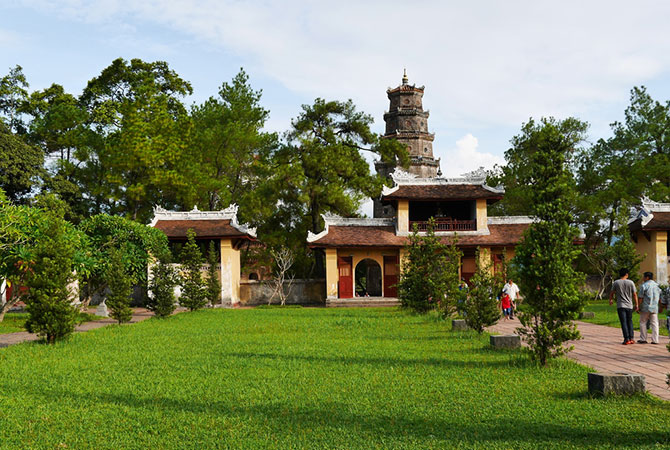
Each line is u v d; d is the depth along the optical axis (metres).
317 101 44.75
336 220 38.00
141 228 27.97
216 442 6.31
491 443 6.17
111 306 21.72
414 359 11.70
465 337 15.76
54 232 16.56
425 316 23.02
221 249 35.88
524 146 43.94
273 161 43.97
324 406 7.82
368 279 49.56
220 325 20.56
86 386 9.35
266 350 13.34
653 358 12.05
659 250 36.66
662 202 39.78
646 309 14.59
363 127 44.44
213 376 10.02
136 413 7.56
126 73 45.28
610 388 8.21
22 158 33.00
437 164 53.59
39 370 10.95
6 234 21.09
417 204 39.94
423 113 53.47
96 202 43.66
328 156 40.75
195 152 41.12
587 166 43.22
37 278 15.55
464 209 39.69
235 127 41.19
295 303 39.44
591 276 41.06
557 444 6.12
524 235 11.36
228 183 42.31
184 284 31.08
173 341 15.52
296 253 42.41
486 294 16.70
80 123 40.97
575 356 12.40
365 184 41.81
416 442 6.25
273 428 6.84
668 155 40.72
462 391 8.66
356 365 10.98
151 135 38.75
